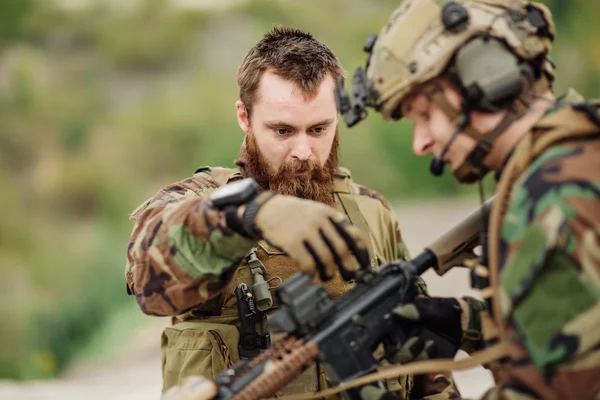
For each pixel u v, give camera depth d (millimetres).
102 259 21047
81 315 17797
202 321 3297
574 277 2189
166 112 30906
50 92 32531
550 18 2545
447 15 2473
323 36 34406
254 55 3438
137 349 13805
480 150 2512
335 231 2555
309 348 2600
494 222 2389
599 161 2281
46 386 8969
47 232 25766
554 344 2195
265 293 3191
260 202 2635
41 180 28688
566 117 2373
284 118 3291
